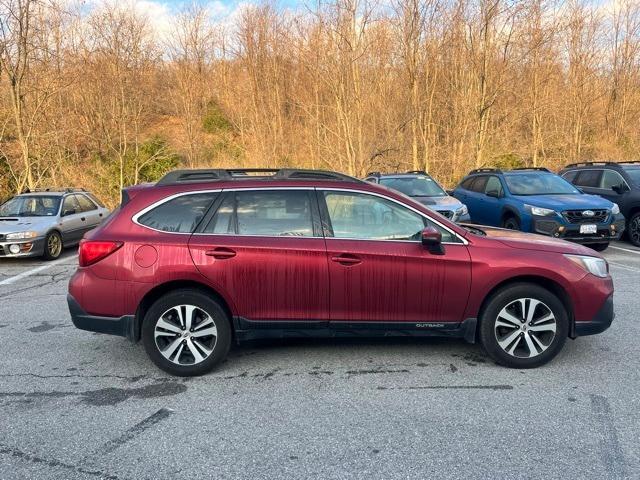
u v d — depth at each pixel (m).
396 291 4.13
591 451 3.00
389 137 21.06
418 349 4.72
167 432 3.30
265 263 4.09
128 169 20.81
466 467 2.87
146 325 4.12
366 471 2.85
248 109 26.62
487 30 17.84
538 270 4.13
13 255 9.66
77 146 21.94
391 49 19.75
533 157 23.11
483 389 3.86
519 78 21.05
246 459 2.98
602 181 11.56
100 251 4.11
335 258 4.09
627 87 25.92
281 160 24.30
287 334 4.22
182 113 28.02
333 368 4.31
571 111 24.45
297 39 22.28
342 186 4.28
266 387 3.96
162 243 4.10
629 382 3.94
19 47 14.68
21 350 4.89
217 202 4.23
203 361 4.16
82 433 3.31
